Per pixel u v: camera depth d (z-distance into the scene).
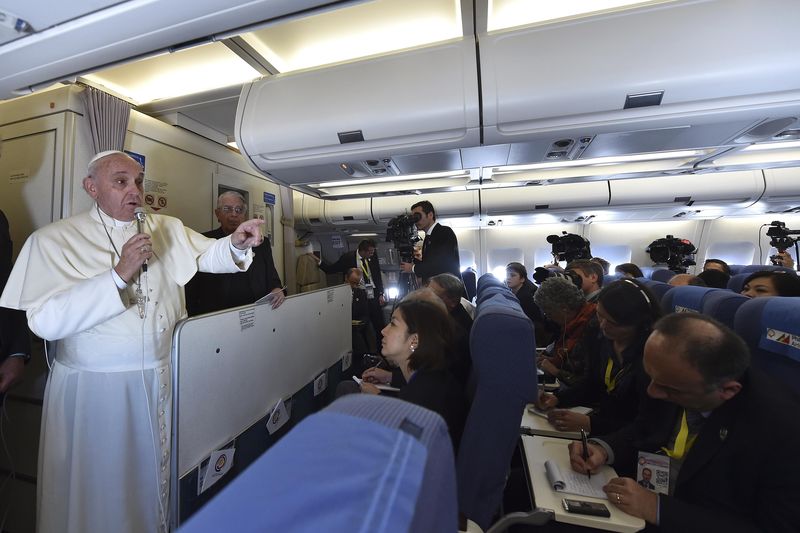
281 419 1.64
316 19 1.48
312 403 1.99
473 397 1.14
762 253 4.71
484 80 1.44
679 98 1.33
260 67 1.73
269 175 2.14
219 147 2.48
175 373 1.02
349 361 2.64
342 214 4.45
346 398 0.34
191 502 1.09
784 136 1.60
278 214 3.26
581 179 2.86
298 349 1.82
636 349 1.37
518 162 2.00
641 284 1.43
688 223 4.88
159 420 1.23
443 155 1.79
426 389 1.19
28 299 1.07
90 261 1.18
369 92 1.58
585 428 1.35
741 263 4.81
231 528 0.18
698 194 3.65
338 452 0.25
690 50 1.27
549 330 3.08
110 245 1.23
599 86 1.35
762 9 1.22
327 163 1.86
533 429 1.37
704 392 0.84
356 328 4.03
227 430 1.26
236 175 2.67
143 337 1.20
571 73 1.37
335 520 0.19
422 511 0.24
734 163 2.54
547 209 4.06
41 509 1.13
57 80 1.14
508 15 1.53
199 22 0.87
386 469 0.24
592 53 1.35
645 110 1.39
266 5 0.83
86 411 1.12
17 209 1.71
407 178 2.99
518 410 1.01
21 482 1.72
